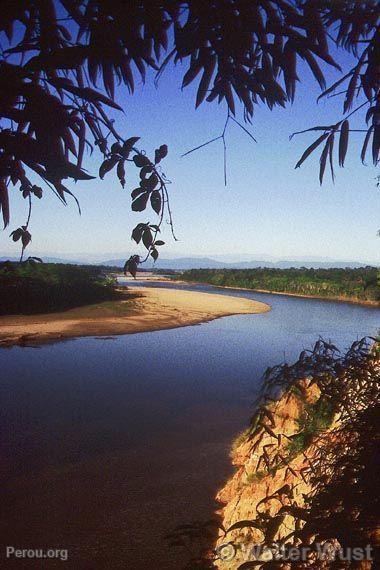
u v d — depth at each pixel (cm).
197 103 95
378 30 96
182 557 707
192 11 89
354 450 161
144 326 4069
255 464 752
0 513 855
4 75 74
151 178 90
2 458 1123
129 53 83
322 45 92
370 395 179
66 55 77
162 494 932
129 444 1237
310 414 199
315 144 102
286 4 92
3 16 74
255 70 96
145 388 1900
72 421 1433
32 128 76
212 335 3766
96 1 81
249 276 12312
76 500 909
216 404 1661
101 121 84
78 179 76
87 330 3662
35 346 2994
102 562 697
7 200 83
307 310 6556
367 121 101
